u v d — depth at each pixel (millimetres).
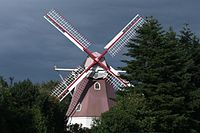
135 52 65312
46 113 56250
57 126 59219
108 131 52438
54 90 73938
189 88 66938
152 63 63094
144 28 65625
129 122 54062
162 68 62750
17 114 49938
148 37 65250
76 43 76625
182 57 67312
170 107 61031
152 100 60562
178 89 63000
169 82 61969
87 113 74750
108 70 75875
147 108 59125
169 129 60375
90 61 76812
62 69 76062
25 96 54750
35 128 51406
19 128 49656
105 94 76062
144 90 61438
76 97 77312
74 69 76312
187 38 75562
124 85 70688
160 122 59438
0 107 48281
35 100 55406
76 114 76062
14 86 55406
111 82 75438
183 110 63188
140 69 64062
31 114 52000
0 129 46656
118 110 55188
